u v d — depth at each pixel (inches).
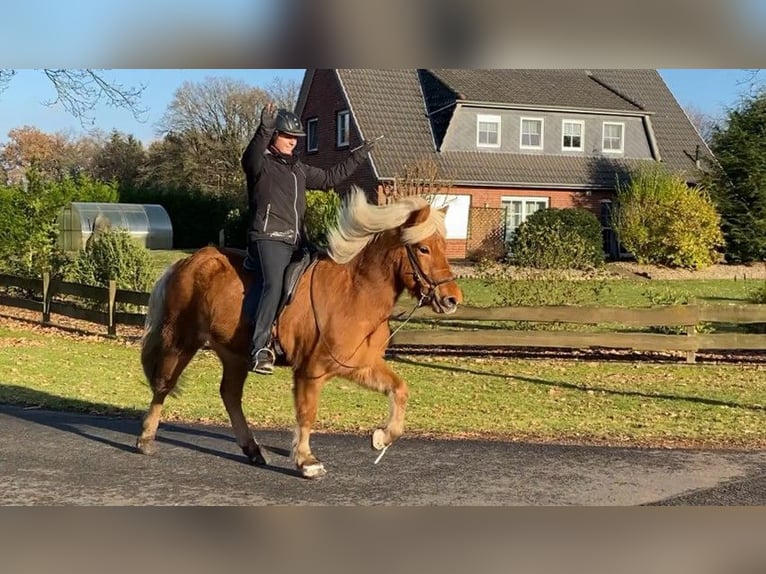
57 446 295.6
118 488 246.2
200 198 1807.3
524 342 513.7
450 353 547.5
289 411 370.9
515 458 284.8
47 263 792.3
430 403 391.9
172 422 341.4
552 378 466.3
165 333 279.4
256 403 389.4
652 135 1364.4
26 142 2721.5
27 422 335.6
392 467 271.6
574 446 304.0
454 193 1200.2
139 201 1776.6
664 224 1133.7
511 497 241.3
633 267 1145.4
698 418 359.6
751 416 364.2
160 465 271.9
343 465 273.4
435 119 1285.7
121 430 323.6
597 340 508.7
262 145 248.2
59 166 2691.9
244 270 263.7
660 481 258.5
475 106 1263.5
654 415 366.0
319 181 270.1
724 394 418.9
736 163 1186.0
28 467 267.6
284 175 254.8
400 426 244.8
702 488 251.8
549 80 1398.9
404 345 567.5
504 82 1353.3
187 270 275.4
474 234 1218.0
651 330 584.7
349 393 415.8
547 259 603.8
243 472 264.5
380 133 1246.3
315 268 252.2
